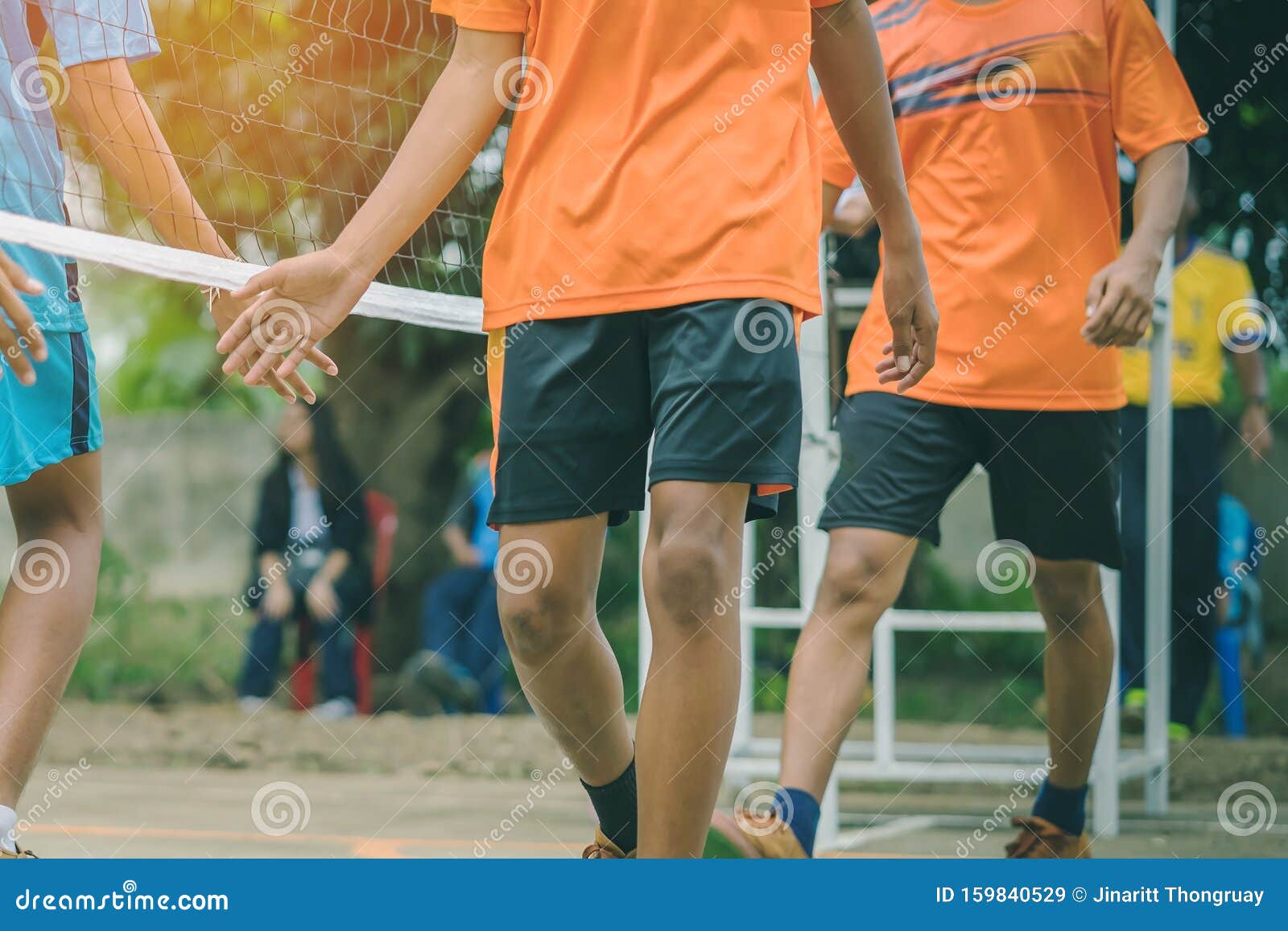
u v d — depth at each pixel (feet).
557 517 19.86
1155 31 28.53
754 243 18.44
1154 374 41.98
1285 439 112.27
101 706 77.77
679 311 18.57
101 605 92.68
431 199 19.90
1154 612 42.47
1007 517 28.81
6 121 21.17
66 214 23.30
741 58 18.93
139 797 42.57
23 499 22.25
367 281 19.70
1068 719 28.53
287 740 57.57
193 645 87.86
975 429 28.17
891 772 39.01
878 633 39.91
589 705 21.53
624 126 19.04
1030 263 27.91
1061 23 28.09
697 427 18.07
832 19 20.74
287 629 77.51
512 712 76.18
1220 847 34.58
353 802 41.73
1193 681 52.39
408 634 79.61
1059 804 28.63
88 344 22.50
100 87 22.27
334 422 69.77
